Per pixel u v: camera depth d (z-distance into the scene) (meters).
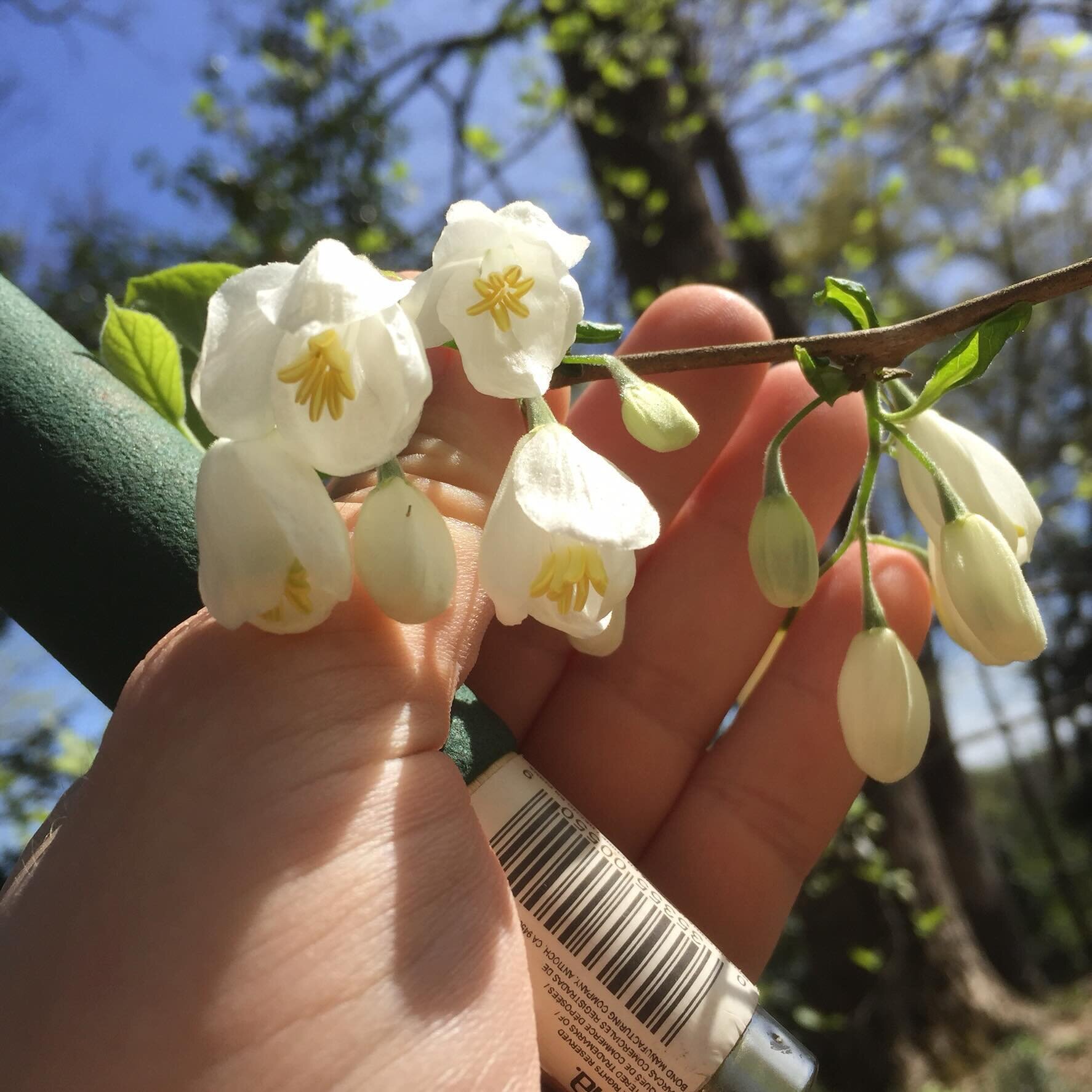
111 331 0.14
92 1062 0.10
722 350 0.14
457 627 0.13
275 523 0.10
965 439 0.15
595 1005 0.13
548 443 0.12
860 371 0.14
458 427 0.15
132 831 0.11
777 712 0.19
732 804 0.18
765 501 0.14
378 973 0.11
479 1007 0.11
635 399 0.13
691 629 0.19
